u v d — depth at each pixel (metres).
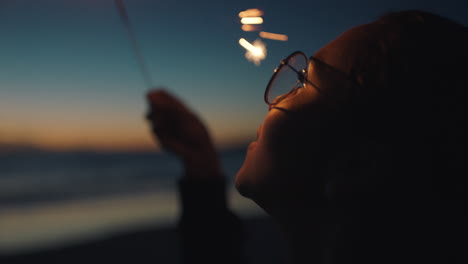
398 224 0.36
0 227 9.81
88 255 6.68
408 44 0.39
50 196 15.02
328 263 0.39
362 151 0.38
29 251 7.20
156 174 21.69
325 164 0.39
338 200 0.38
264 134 0.43
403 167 0.36
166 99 1.48
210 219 1.35
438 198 0.36
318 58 0.41
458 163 0.36
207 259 1.31
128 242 7.31
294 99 0.42
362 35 0.40
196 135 1.45
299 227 0.40
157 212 10.88
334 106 0.39
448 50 0.39
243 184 0.46
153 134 1.45
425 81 0.37
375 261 0.37
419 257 0.36
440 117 0.36
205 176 1.40
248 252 5.08
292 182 0.40
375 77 0.38
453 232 0.35
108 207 12.16
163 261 6.19
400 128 0.37
